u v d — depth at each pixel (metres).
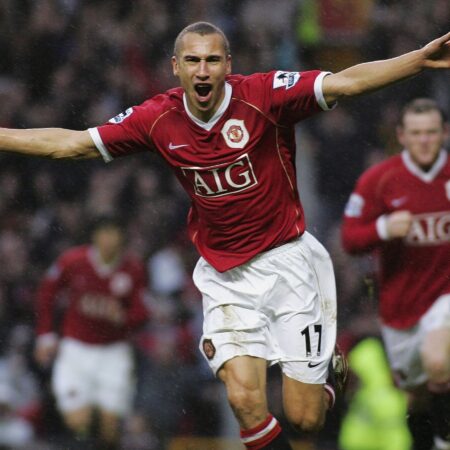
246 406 19.73
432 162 26.97
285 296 20.70
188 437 37.91
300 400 20.81
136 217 45.75
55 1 51.50
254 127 19.55
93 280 38.94
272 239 20.39
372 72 18.69
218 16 50.22
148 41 50.50
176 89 20.22
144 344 39.72
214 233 20.45
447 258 27.08
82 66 50.22
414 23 49.00
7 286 43.47
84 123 49.25
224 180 19.75
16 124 48.75
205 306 20.88
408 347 27.67
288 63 48.34
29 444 38.19
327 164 45.88
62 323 42.25
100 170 46.91
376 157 46.22
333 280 21.33
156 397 38.97
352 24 48.22
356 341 38.47
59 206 46.50
